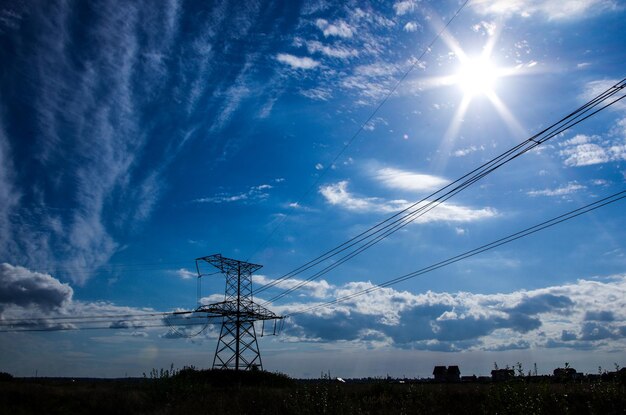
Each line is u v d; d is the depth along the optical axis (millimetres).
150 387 38281
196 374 52656
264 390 36688
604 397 21984
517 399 21125
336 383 32750
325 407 27016
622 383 23281
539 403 21016
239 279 60562
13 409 32750
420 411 26656
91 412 33875
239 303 59312
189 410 31391
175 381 38938
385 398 30219
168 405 33656
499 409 21734
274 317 60562
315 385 31016
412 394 29766
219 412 29797
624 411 20891
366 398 31344
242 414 29250
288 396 30656
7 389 37344
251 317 59469
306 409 27172
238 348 57344
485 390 28391
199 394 37125
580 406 21719
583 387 23672
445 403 27391
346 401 28141
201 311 57656
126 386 44812
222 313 57969
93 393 37719
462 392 29625
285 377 55406
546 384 22969
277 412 28266
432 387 33188
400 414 26109
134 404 34844
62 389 40000
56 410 33531
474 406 25531
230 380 51406
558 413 20641
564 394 21906
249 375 53094
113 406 34312
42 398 36062
